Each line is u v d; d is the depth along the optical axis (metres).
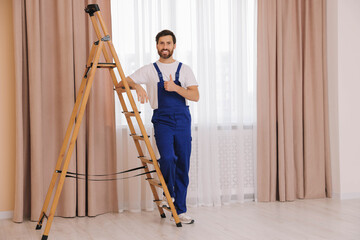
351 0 4.30
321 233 2.99
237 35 4.05
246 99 4.14
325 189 4.34
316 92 4.28
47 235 2.86
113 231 3.10
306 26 4.26
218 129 4.07
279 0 4.12
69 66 3.51
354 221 3.34
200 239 2.86
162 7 3.85
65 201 3.53
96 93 3.62
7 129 3.56
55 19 3.54
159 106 3.22
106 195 3.71
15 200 3.42
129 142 3.75
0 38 3.54
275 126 4.14
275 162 4.14
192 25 3.92
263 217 3.49
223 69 4.04
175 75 3.23
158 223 3.34
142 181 3.83
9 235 3.04
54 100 3.55
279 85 4.14
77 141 3.53
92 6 3.04
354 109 4.30
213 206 3.97
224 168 4.04
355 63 4.30
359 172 4.30
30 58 3.43
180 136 3.22
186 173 3.29
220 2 4.02
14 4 3.38
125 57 3.75
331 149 4.33
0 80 3.54
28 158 3.52
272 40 4.12
